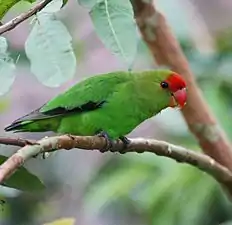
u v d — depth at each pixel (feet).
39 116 19.44
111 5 12.74
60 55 13.25
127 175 28.45
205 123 18.29
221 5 33.01
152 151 16.52
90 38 30.73
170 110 29.09
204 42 28.84
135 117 20.93
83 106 19.90
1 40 13.07
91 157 33.94
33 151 11.44
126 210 29.58
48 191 35.06
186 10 29.01
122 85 20.54
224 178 17.60
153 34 17.88
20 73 27.40
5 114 29.19
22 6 15.70
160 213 27.20
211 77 27.53
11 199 34.19
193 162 16.99
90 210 29.45
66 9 29.96
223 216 27.04
